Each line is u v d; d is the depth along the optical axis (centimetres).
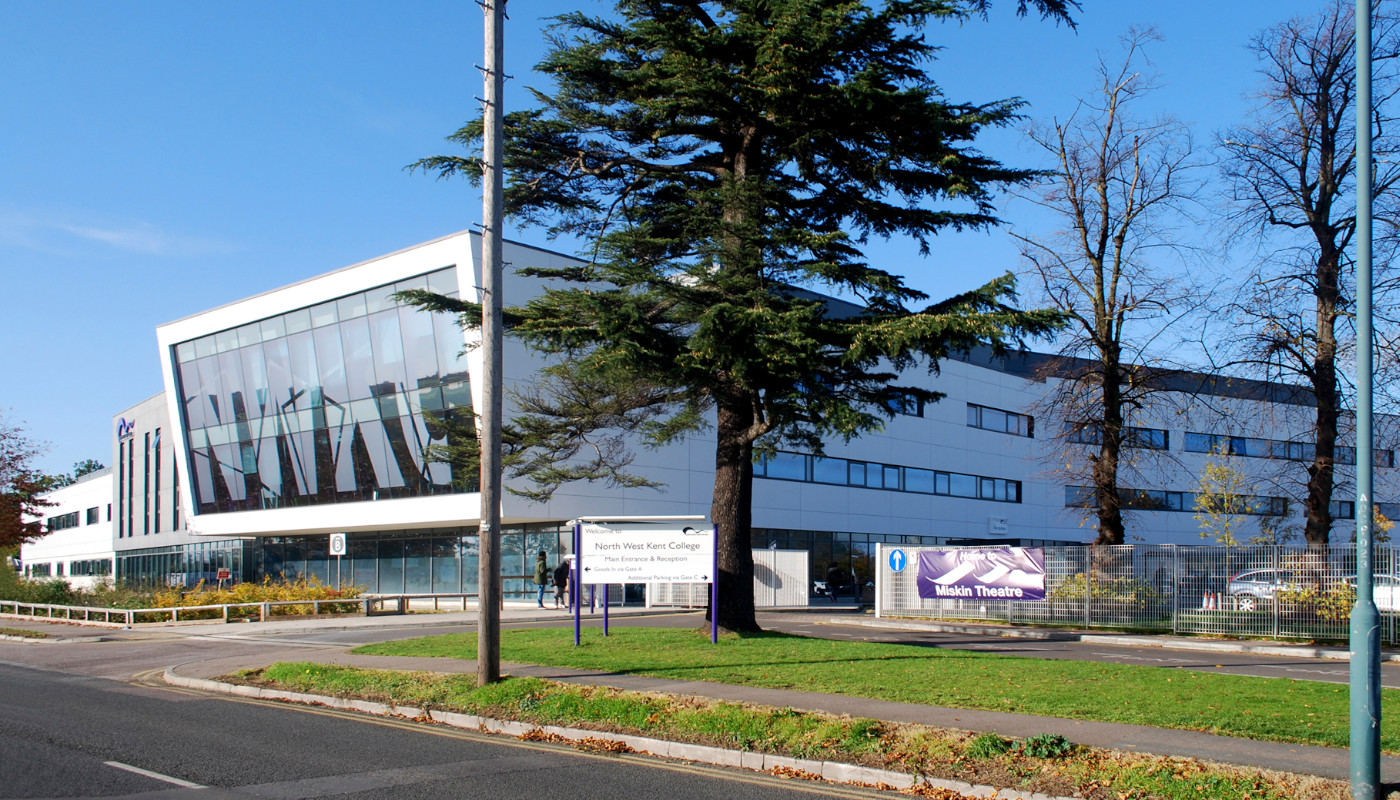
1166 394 3366
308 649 2005
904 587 3025
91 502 7638
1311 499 2509
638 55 1905
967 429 5300
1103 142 2719
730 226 1709
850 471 4656
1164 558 2539
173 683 1590
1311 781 786
